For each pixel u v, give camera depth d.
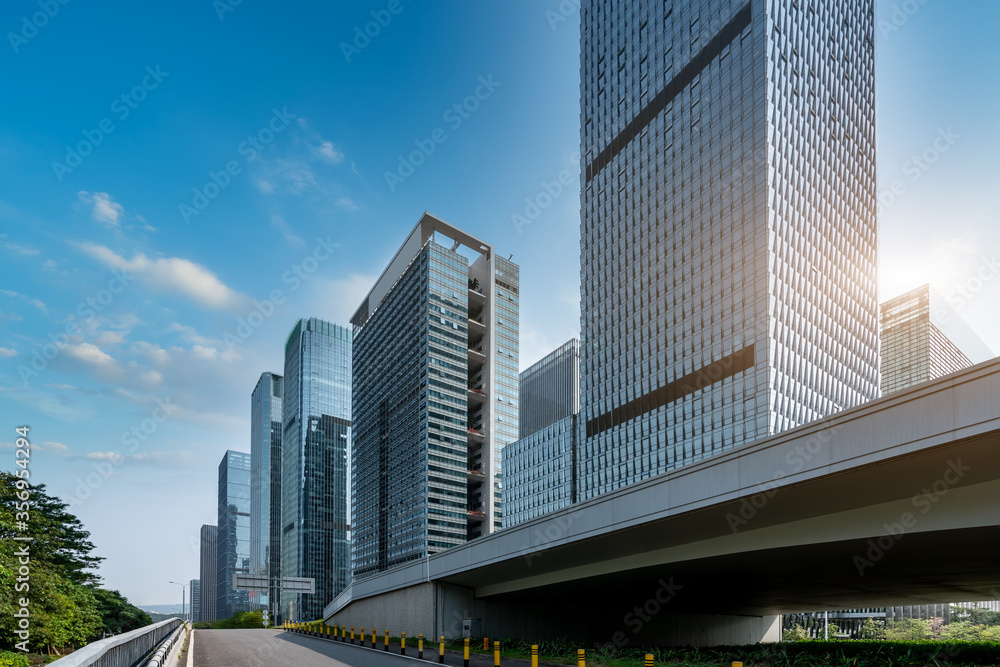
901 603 47.84
